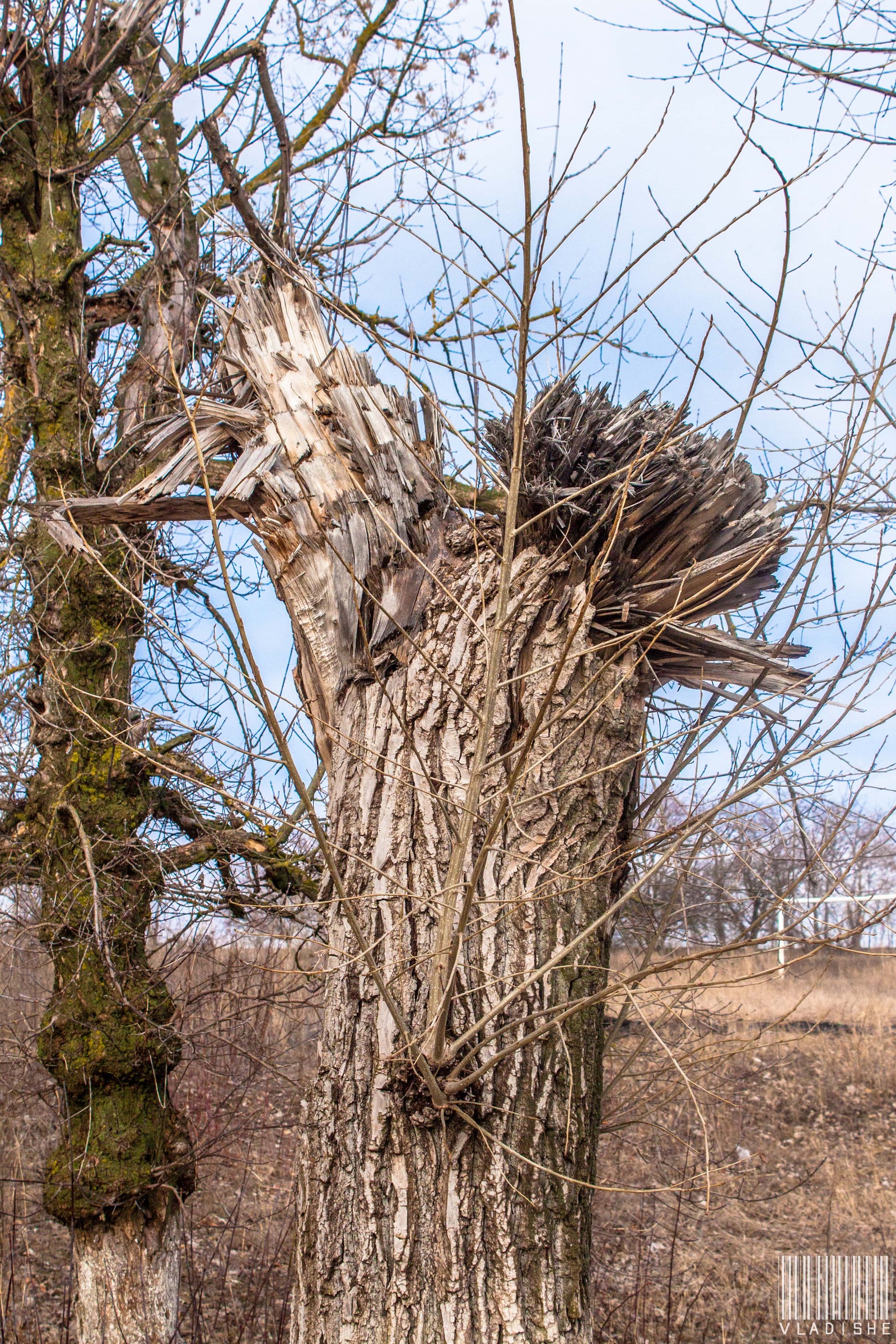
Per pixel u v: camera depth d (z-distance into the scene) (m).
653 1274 6.28
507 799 1.94
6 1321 5.03
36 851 5.03
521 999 2.33
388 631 2.75
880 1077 9.74
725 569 2.67
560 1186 2.27
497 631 1.99
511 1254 2.16
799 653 2.84
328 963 2.55
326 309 3.40
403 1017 2.26
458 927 1.98
